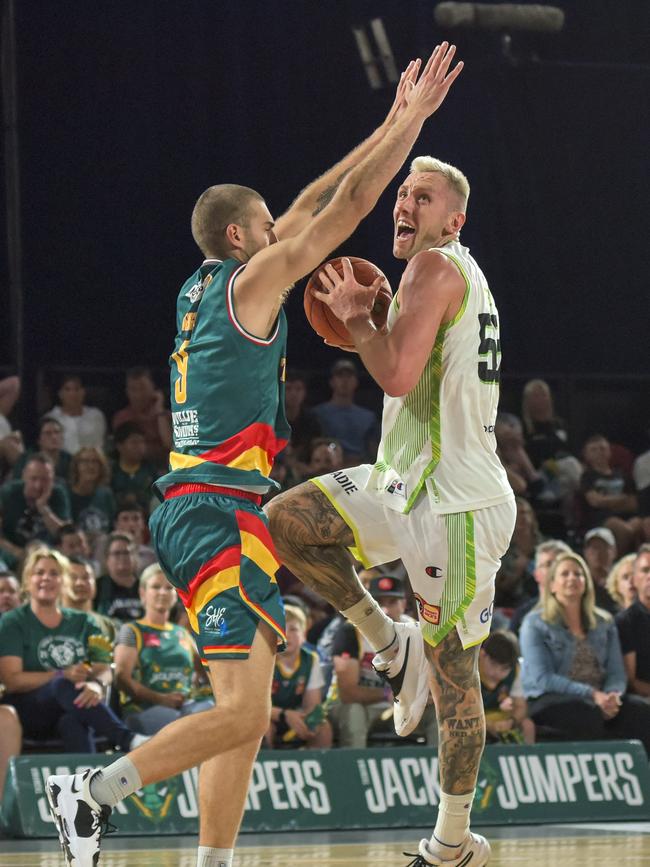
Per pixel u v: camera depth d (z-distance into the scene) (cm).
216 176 2045
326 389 1939
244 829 1037
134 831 1013
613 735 1257
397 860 835
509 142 2158
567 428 2027
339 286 635
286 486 1590
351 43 2097
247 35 2053
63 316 1959
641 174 2212
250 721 580
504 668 1205
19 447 1602
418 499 663
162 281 2016
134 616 1304
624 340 2219
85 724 1103
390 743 1230
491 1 2061
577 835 1010
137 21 1989
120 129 1988
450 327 652
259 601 592
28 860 851
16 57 1923
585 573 1266
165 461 1741
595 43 2180
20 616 1143
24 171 1936
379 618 708
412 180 687
